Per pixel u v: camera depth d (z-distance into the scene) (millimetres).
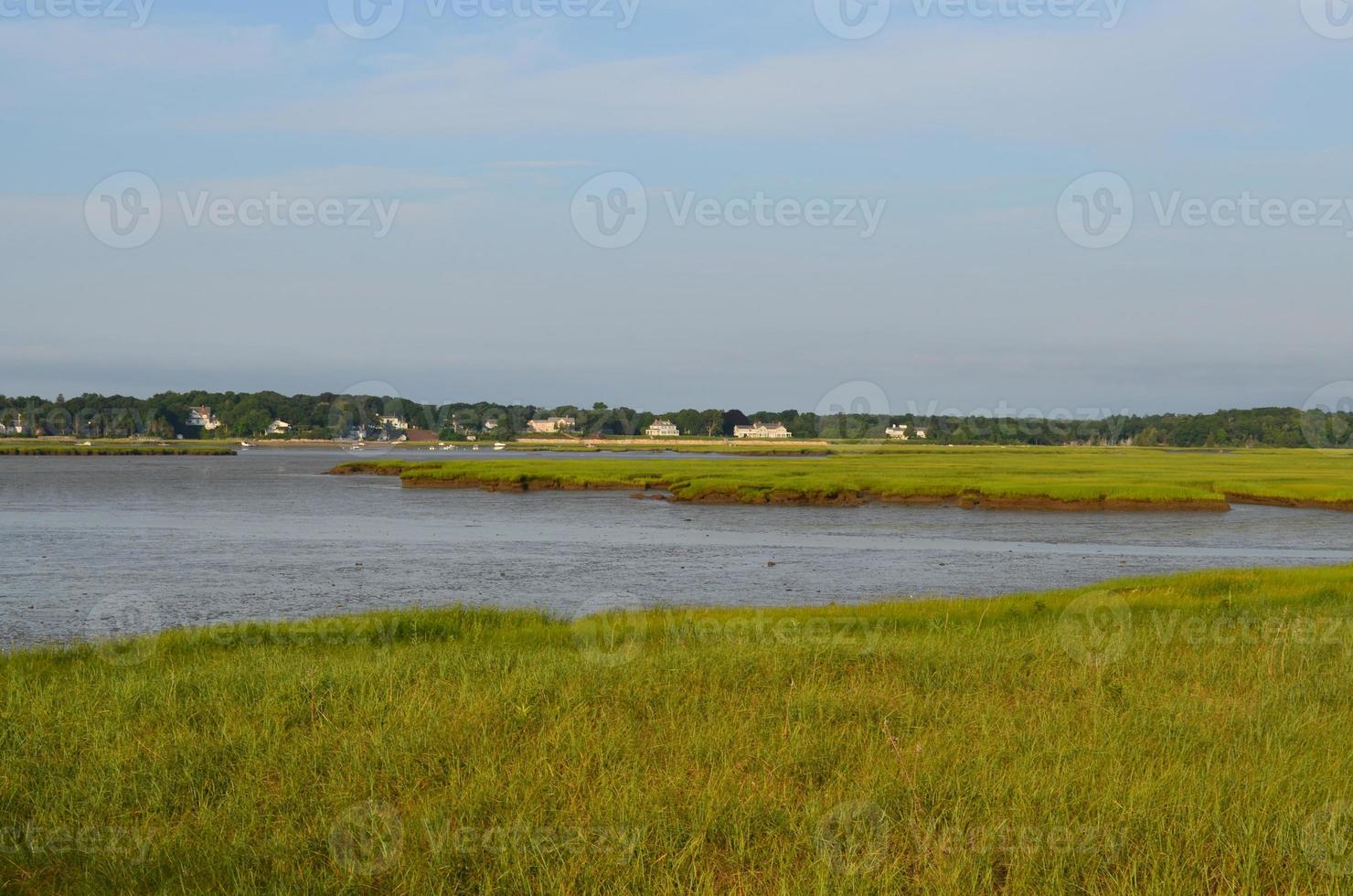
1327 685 13289
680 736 10719
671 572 38375
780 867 7758
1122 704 12406
